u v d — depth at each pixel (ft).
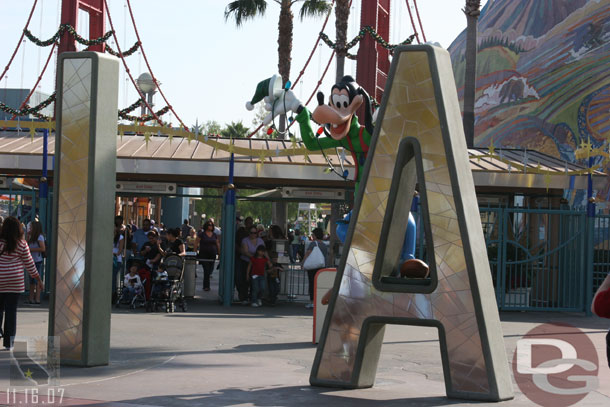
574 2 120.47
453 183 24.07
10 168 55.93
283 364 30.60
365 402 23.08
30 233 51.88
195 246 72.79
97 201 27.61
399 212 25.41
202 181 57.72
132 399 22.45
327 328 25.62
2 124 54.29
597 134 113.19
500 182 57.41
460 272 24.03
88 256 27.48
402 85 24.85
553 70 123.13
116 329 39.93
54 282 27.99
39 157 56.03
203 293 65.46
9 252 31.04
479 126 138.51
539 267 63.36
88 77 27.68
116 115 28.32
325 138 30.45
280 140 65.00
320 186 57.21
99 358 28.12
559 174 57.88
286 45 96.68
